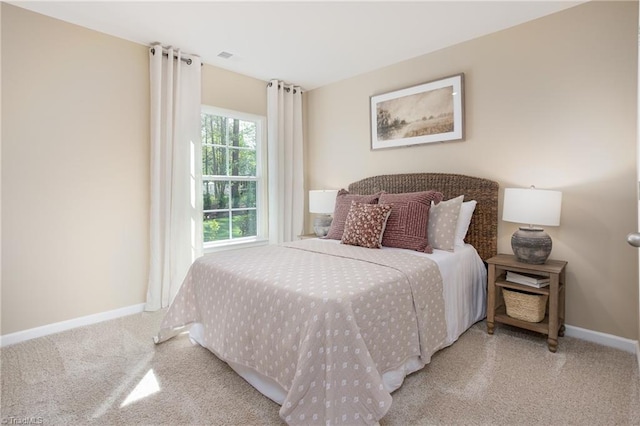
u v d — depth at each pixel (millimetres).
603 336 2303
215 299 2051
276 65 3480
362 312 1525
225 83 3570
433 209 2689
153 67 2957
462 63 2945
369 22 2582
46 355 2164
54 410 1604
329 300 1448
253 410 1610
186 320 2271
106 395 1726
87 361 2082
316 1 2295
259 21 2566
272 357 1601
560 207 2297
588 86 2328
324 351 1394
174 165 3096
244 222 3875
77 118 2629
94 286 2746
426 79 3180
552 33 2471
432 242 2604
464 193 2916
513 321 2369
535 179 2582
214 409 1615
